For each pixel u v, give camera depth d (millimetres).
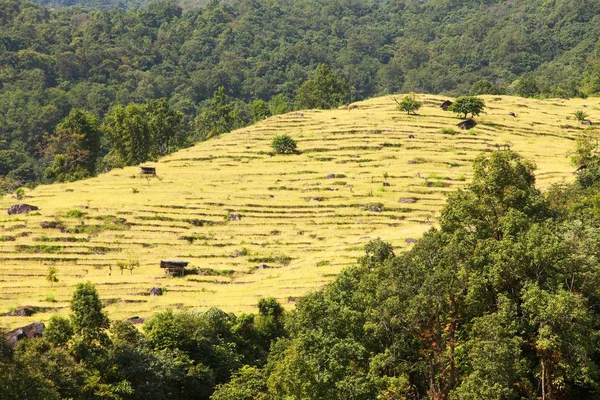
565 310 53656
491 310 60062
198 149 178625
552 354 54688
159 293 102250
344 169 154750
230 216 132250
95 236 125125
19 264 114812
